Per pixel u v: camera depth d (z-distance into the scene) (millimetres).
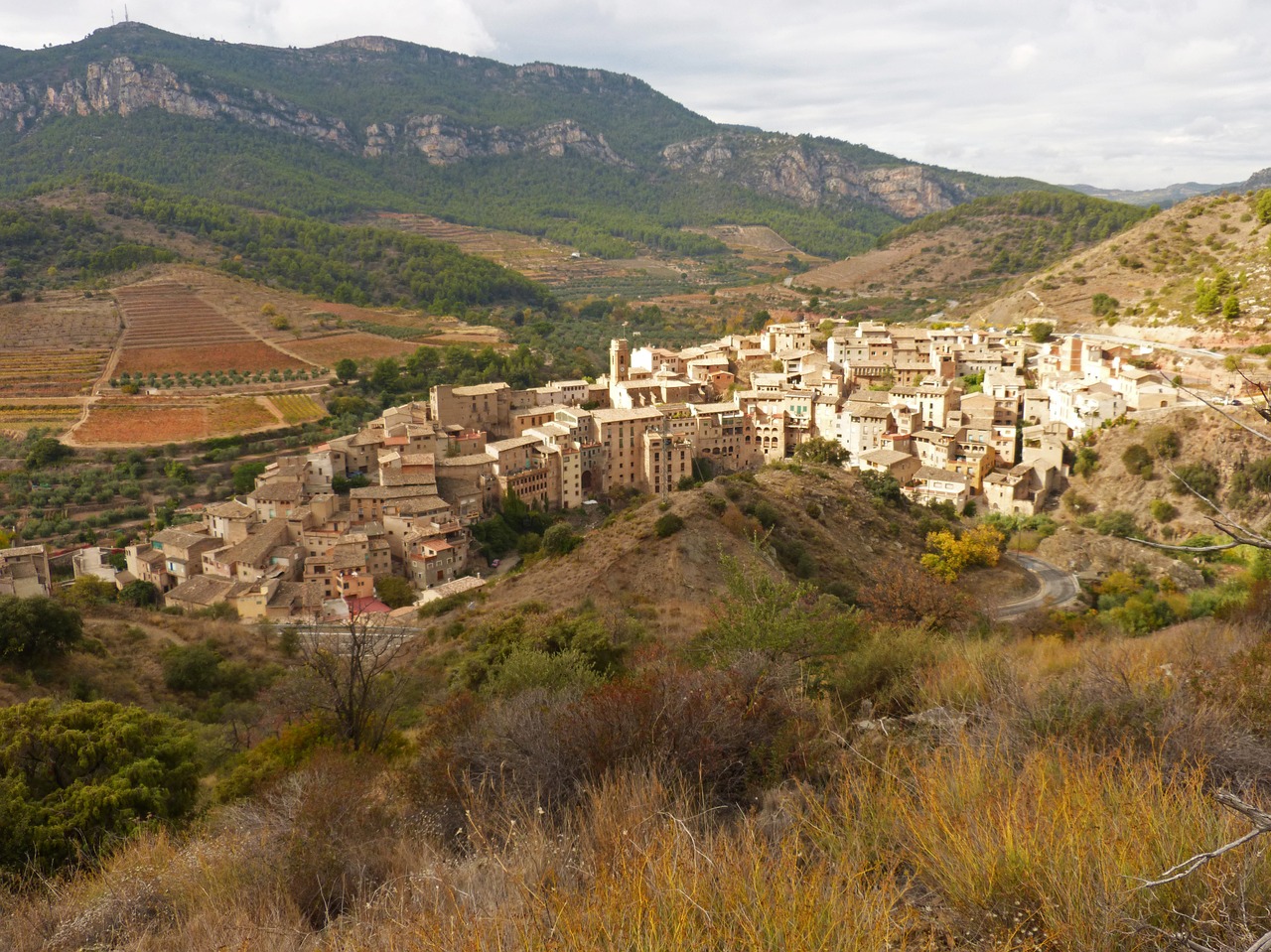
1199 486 96750
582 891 7750
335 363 188375
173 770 23016
